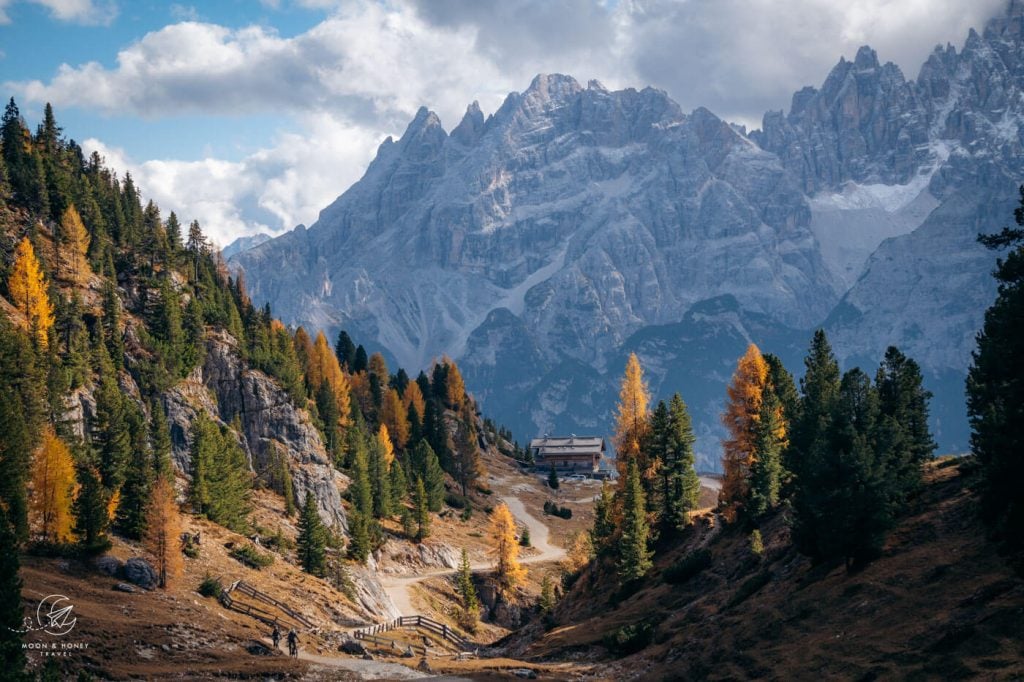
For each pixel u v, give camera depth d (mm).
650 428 111000
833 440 71500
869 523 67125
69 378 115875
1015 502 55375
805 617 64750
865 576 65125
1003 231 57250
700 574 87625
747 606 72000
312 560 114875
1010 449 55281
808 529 71250
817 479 69875
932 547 64750
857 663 55594
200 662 70125
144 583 85250
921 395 83438
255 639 79250
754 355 97375
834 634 60625
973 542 62406
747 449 95562
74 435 106812
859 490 67188
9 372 101500
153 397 132000
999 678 47625
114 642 69312
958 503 69000
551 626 101188
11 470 84438
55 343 118500
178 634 74688
